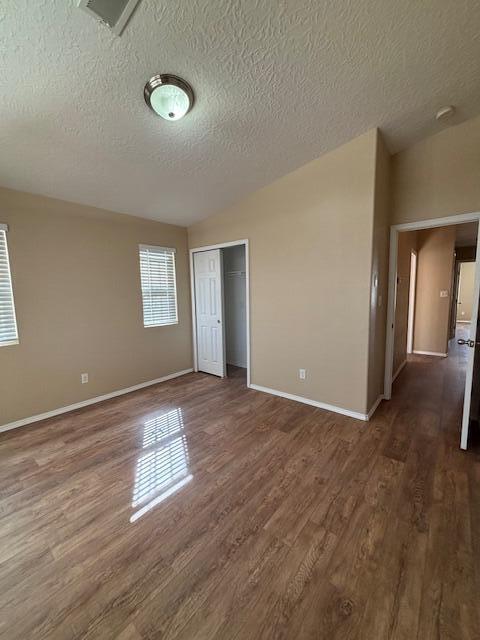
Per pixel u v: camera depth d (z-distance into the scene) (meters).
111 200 3.14
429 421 2.74
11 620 1.14
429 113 2.33
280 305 3.31
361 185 2.57
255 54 1.61
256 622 1.12
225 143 2.38
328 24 1.49
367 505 1.70
